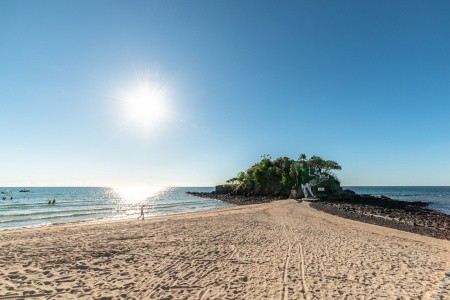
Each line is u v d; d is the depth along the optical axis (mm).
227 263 11680
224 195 98375
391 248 15430
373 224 26641
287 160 87000
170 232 19391
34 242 15484
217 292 8500
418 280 9961
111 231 19969
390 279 10008
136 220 28938
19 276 9531
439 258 13508
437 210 55906
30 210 46406
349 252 14031
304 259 12477
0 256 12172
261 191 86875
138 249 13992
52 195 106625
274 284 9250
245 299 8008
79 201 74438
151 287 8820
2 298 7707
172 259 12188
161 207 57219
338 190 76938
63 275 9820
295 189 71375
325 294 8484
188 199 88750
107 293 8266
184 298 8016
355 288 9039
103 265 11133
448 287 9211
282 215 32094
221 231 19938
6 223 30531
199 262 11781
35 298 7797
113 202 73062
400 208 49406
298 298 8148
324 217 30797
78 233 19047
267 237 17703
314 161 80188
